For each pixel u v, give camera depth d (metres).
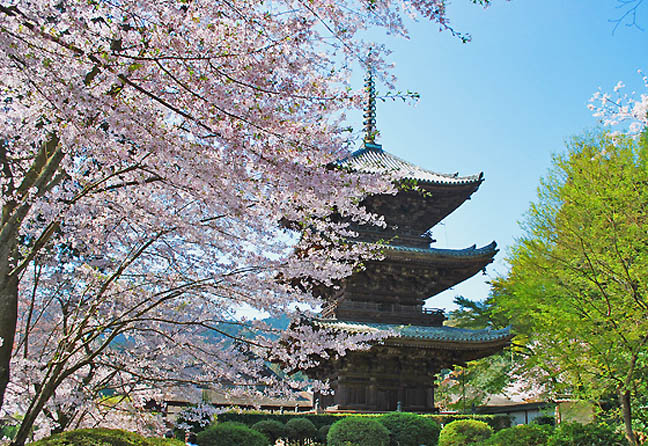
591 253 12.08
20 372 6.54
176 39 4.68
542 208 14.49
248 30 4.99
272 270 7.01
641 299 11.30
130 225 7.14
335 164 5.58
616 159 13.11
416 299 20.66
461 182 20.48
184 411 8.92
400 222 21.42
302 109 5.39
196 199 6.25
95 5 4.42
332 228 7.62
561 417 18.53
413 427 15.90
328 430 16.09
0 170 6.08
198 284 6.69
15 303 5.74
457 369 30.02
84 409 7.58
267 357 7.94
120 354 7.97
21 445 5.62
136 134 4.45
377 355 18.42
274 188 5.61
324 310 20.64
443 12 4.75
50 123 5.52
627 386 10.65
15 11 3.99
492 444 11.29
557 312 11.96
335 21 5.05
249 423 16.66
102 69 4.26
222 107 4.80
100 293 6.47
